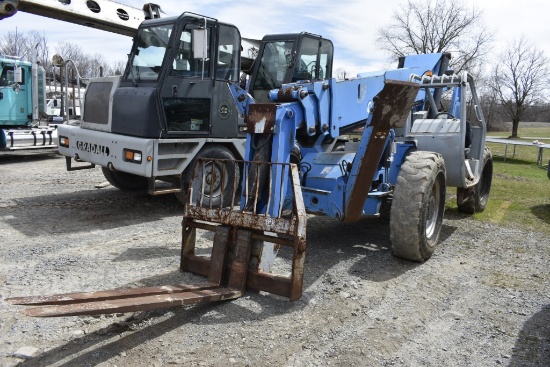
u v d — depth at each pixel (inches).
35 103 487.2
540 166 596.4
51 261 180.7
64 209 270.8
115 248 200.5
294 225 141.1
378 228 246.8
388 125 173.3
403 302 154.3
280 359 117.8
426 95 259.0
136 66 259.4
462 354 123.4
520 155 760.3
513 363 119.3
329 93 188.5
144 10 322.0
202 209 161.3
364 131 172.1
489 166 292.8
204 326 132.3
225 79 276.1
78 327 129.7
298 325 135.4
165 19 254.4
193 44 236.5
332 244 216.8
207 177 268.7
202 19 256.5
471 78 238.1
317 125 185.3
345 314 143.7
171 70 247.1
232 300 148.0
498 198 348.8
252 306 145.4
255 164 156.5
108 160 256.4
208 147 270.8
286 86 182.5
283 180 153.5
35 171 415.2
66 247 199.8
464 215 288.4
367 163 173.8
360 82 205.5
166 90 245.8
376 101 165.8
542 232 250.7
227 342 124.5
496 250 215.8
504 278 179.5
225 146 283.6
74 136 281.3
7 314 136.0
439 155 195.8
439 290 165.5
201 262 165.6
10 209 264.7
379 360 119.2
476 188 279.3
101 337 124.9
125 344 121.7
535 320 143.9
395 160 216.5
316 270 181.0
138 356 116.4
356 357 120.0
